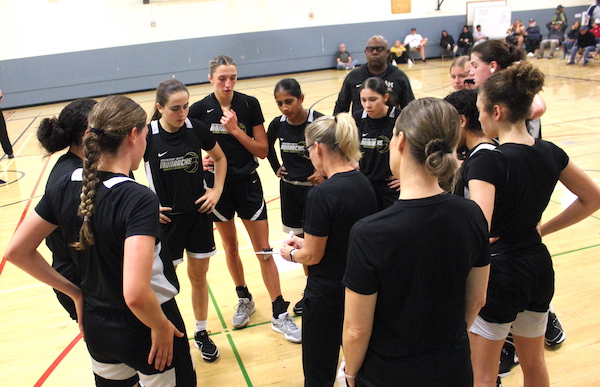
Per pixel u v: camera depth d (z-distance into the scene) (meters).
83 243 1.52
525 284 1.75
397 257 1.31
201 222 2.71
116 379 1.76
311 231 1.93
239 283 3.21
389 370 1.40
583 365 2.58
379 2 17.45
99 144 1.52
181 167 2.58
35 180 7.06
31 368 2.85
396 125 1.39
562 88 11.26
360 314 1.37
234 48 16.36
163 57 15.70
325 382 2.15
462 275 1.36
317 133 1.98
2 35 14.08
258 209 3.13
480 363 1.88
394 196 3.19
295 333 2.97
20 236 1.58
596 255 3.73
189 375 1.77
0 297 3.72
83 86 15.14
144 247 1.43
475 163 1.71
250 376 2.68
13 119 12.75
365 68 4.14
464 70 3.27
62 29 14.55
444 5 18.17
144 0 15.09
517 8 18.81
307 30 16.95
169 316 1.70
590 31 15.04
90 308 1.67
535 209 1.73
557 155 1.77
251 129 3.17
